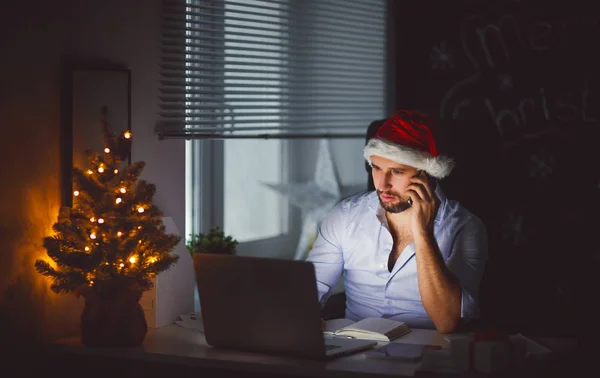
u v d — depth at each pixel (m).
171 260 2.28
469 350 1.92
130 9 2.62
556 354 2.07
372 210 2.72
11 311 2.28
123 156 2.33
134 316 2.23
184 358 2.12
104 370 2.35
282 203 4.38
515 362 1.95
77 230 2.24
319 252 2.76
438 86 4.29
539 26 3.99
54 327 2.43
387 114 4.58
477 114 4.18
